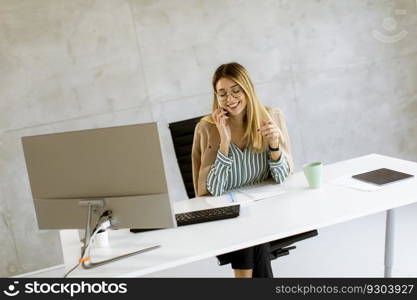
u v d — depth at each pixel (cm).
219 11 432
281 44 446
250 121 268
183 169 314
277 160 267
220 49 435
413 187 229
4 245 419
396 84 473
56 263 432
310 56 453
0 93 406
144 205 206
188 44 429
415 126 483
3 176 414
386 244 281
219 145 279
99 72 418
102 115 422
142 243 220
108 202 212
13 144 412
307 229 205
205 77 436
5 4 399
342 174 266
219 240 207
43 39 407
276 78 448
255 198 250
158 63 427
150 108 429
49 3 405
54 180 219
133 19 419
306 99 456
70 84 415
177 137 314
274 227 210
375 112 473
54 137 214
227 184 276
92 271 198
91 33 414
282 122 289
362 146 473
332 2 452
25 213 421
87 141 208
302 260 369
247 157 274
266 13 440
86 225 212
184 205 261
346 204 221
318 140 463
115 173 207
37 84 410
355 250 372
